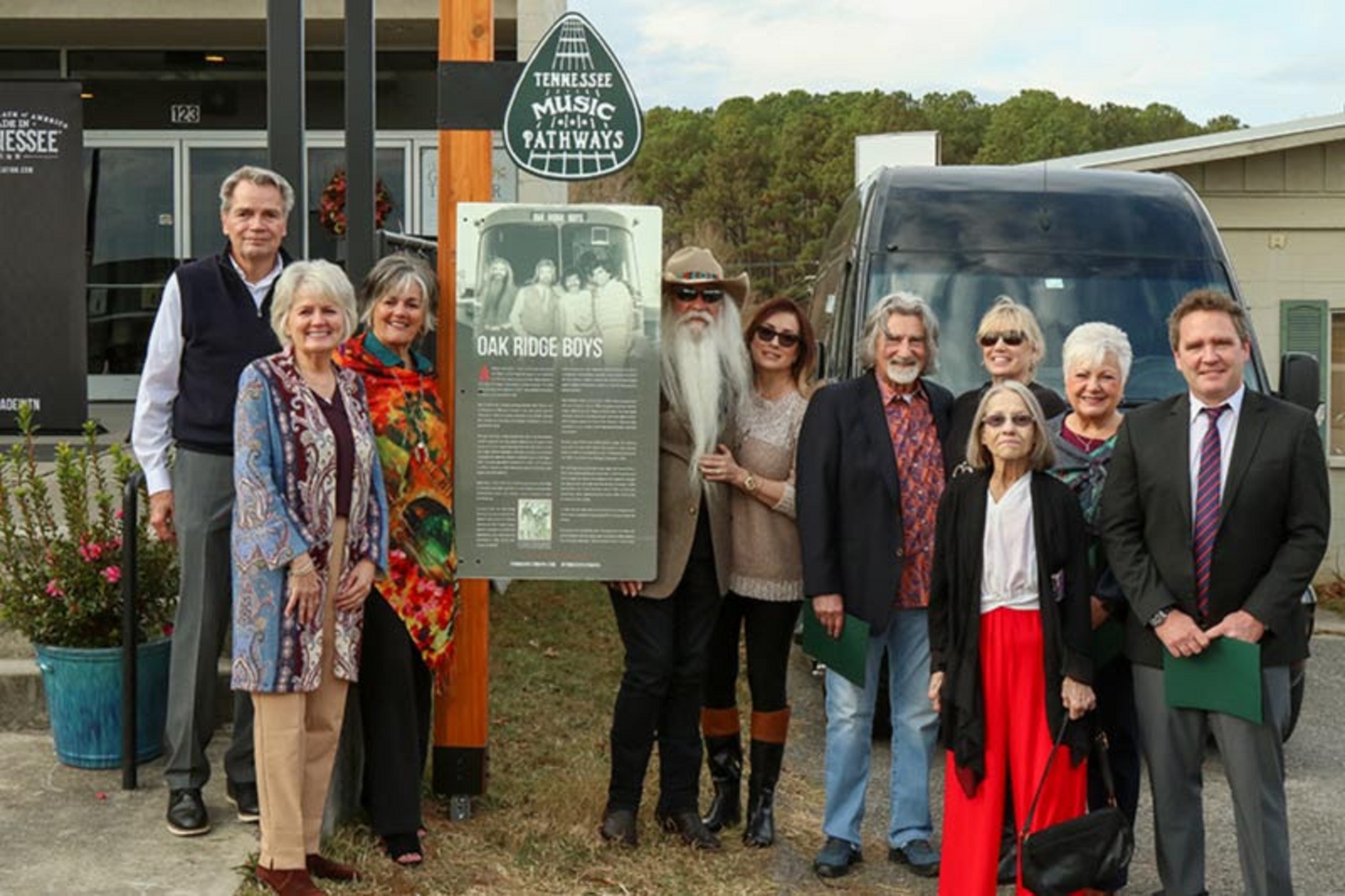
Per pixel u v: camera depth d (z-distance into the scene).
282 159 5.50
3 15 12.32
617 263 5.13
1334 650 9.85
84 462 5.89
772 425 5.28
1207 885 5.26
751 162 51.38
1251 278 12.60
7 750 5.81
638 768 5.19
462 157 5.33
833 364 7.82
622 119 5.29
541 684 7.48
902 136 14.77
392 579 4.89
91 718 5.54
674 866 5.05
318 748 4.63
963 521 4.55
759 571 5.21
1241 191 12.53
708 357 5.15
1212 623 4.36
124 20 12.48
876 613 5.02
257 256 4.93
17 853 4.79
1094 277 7.49
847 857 5.13
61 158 8.53
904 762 5.23
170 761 4.98
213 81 13.88
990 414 4.48
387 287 4.93
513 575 5.14
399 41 13.29
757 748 5.32
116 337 13.92
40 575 5.68
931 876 5.15
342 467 4.54
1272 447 4.32
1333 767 6.84
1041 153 55.41
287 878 4.48
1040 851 4.29
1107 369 4.86
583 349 5.13
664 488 5.20
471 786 5.34
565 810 5.43
